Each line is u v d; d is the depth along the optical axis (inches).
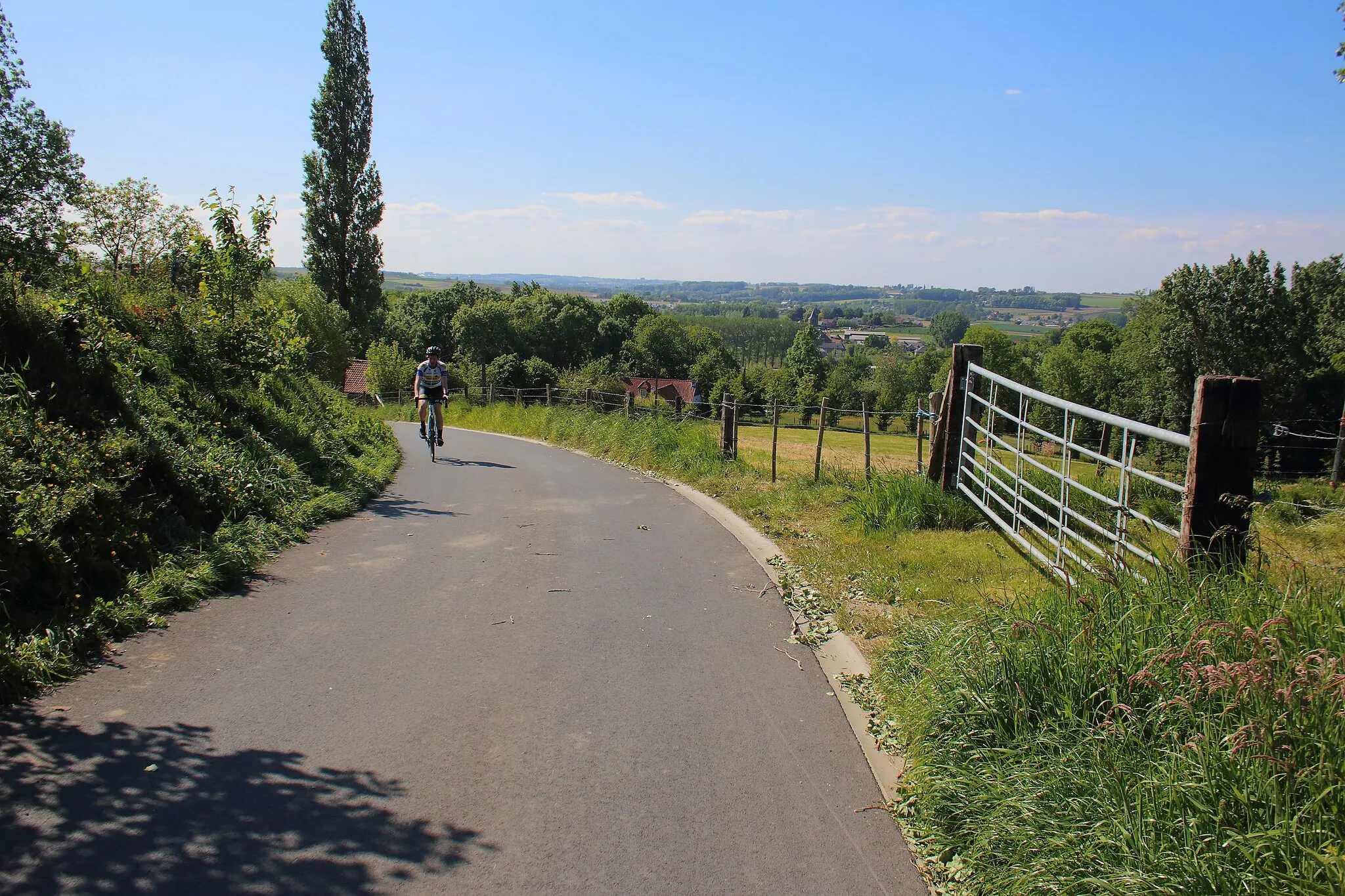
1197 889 100.9
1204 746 118.4
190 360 412.5
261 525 300.8
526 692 187.5
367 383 1836.9
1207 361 1546.5
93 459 248.4
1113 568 189.9
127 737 155.1
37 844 120.6
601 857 127.6
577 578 281.7
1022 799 127.2
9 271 335.3
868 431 439.5
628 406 762.8
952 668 167.0
